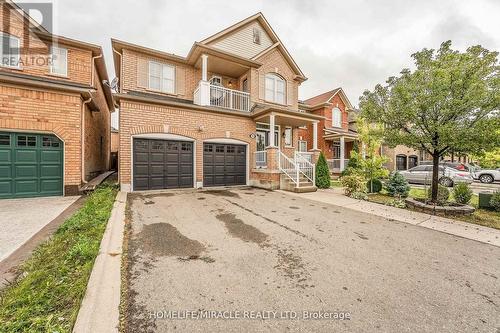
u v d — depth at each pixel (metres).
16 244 3.58
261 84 13.44
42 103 7.25
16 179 7.05
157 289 2.52
